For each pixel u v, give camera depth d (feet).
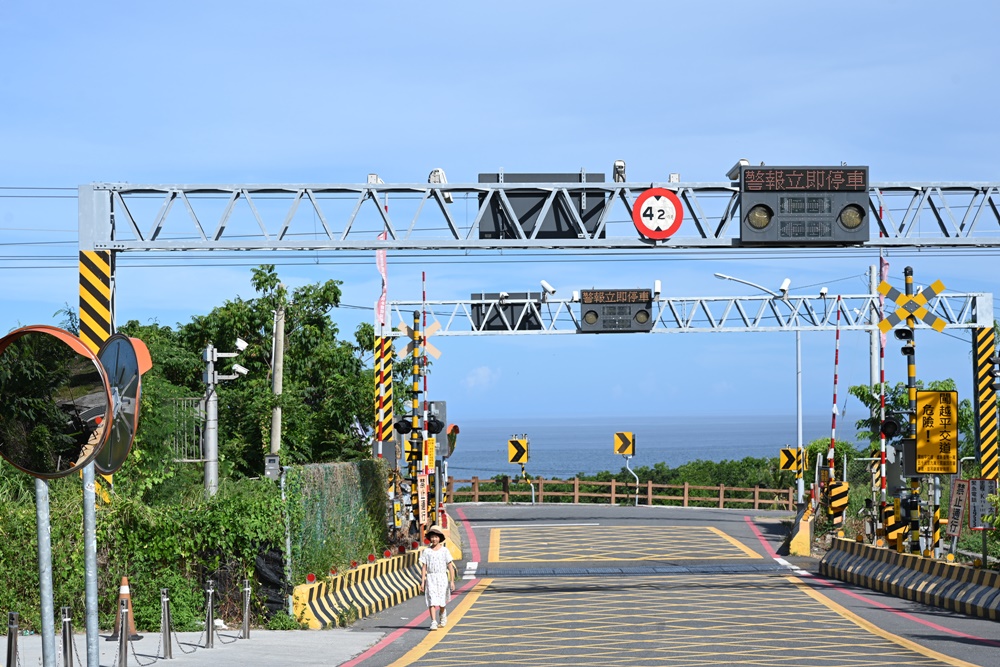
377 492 96.99
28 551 63.26
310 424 127.13
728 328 141.38
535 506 179.22
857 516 126.62
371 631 66.08
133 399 30.66
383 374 122.31
